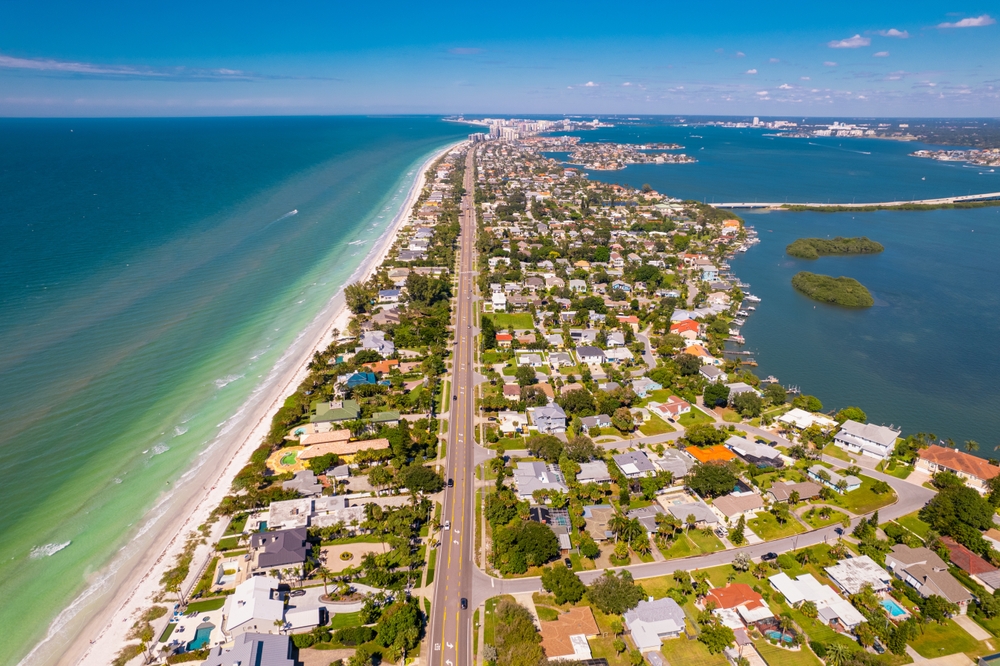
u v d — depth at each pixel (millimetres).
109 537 125250
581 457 150125
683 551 123750
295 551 115375
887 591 113438
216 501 136375
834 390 199000
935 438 163000
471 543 124312
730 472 141625
